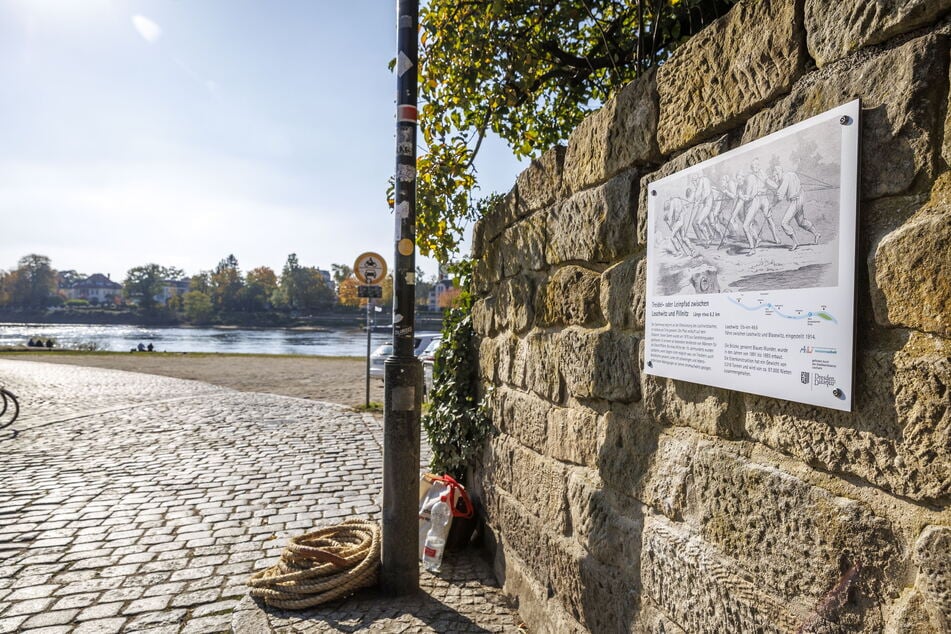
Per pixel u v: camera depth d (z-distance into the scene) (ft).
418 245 15.20
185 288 559.79
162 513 16.62
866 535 4.41
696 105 6.42
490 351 13.15
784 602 5.14
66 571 12.89
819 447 4.80
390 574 11.62
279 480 20.03
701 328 6.19
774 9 5.33
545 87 16.84
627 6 13.94
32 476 20.39
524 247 11.21
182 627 10.64
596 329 8.54
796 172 4.99
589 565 8.46
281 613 10.94
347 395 43.21
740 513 5.66
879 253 4.33
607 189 8.20
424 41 14.33
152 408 35.81
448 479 13.80
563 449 9.41
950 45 3.95
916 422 4.03
